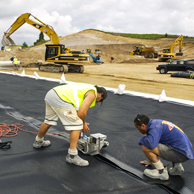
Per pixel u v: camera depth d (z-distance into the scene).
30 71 19.05
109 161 2.90
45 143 3.21
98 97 2.75
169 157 2.45
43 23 17.81
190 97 9.03
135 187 2.40
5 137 3.51
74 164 2.79
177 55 37.28
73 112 2.57
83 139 3.18
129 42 64.06
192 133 4.18
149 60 33.84
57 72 17.86
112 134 3.95
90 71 20.03
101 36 71.25
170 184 2.48
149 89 10.91
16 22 19.41
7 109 5.11
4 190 2.17
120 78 15.26
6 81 10.04
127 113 5.45
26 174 2.47
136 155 3.17
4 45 20.98
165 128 2.44
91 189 2.31
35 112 5.09
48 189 2.25
